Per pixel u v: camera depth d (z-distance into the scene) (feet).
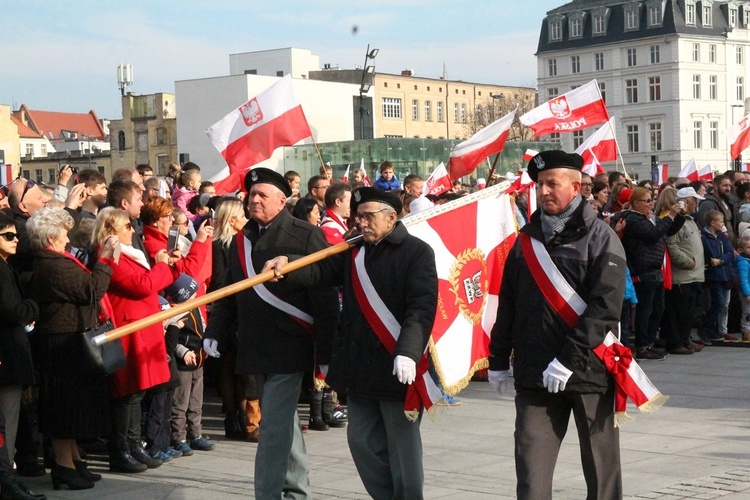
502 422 32.73
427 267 19.80
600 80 268.00
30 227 25.50
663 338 47.19
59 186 36.88
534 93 297.12
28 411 27.22
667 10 256.32
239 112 42.24
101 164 254.27
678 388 38.09
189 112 187.93
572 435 30.22
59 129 404.57
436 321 25.16
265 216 22.17
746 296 48.57
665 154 259.39
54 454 25.80
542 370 18.22
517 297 18.78
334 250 20.30
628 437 29.99
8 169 51.96
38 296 25.43
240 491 25.20
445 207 25.12
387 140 137.39
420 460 20.04
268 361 21.76
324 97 187.52
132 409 27.53
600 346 18.15
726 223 51.62
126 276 26.61
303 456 22.47
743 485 24.34
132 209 29.30
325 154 144.56
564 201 18.47
